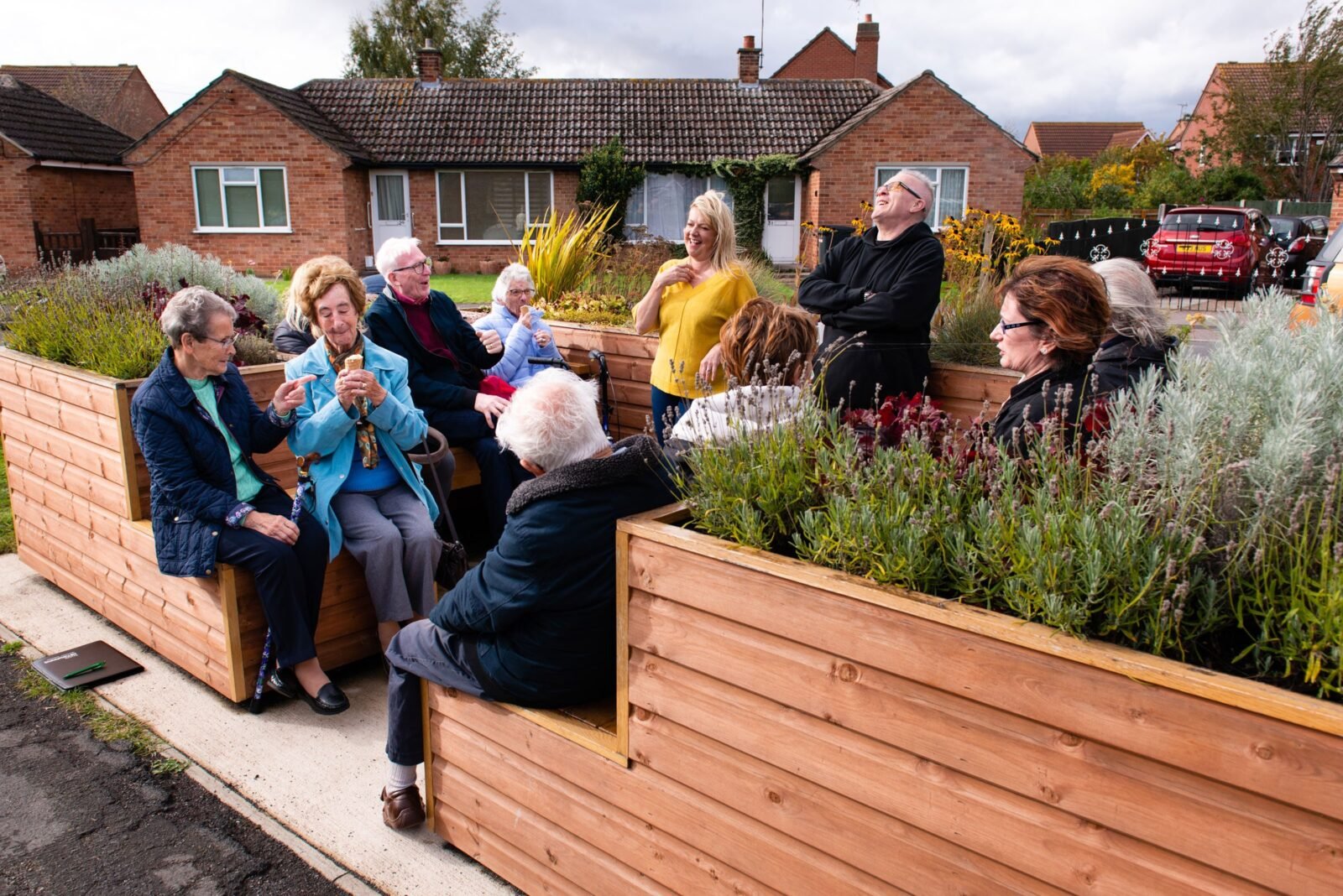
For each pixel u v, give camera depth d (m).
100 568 4.12
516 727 2.47
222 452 3.35
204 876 2.63
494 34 43.19
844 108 23.66
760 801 1.99
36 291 5.28
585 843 2.38
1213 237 15.75
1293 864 1.36
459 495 5.35
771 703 1.92
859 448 2.04
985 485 1.92
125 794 2.99
